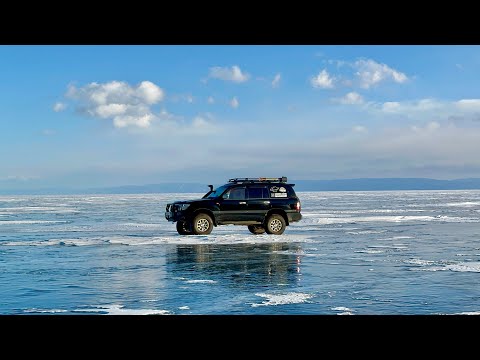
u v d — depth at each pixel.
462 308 8.09
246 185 20.94
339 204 66.94
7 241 19.70
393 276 11.23
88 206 69.25
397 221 30.98
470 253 15.41
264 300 8.77
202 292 9.52
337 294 9.26
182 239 19.28
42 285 10.32
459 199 91.94
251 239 19.25
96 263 13.48
